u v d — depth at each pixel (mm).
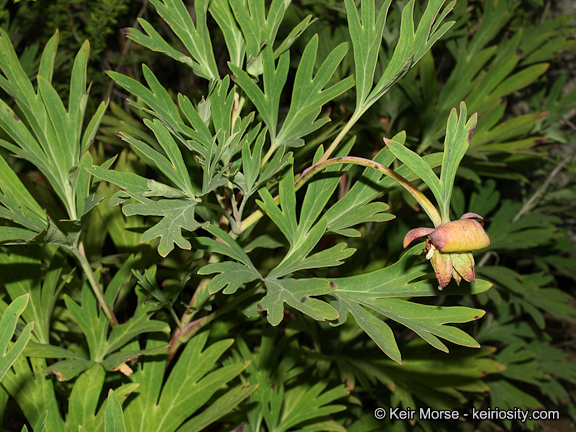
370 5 400
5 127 419
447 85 750
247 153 393
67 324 590
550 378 855
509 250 884
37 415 412
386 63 735
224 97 403
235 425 538
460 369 629
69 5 784
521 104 1071
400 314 382
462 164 715
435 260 337
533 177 1067
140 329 450
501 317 882
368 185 418
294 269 389
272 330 589
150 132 628
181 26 429
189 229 357
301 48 718
